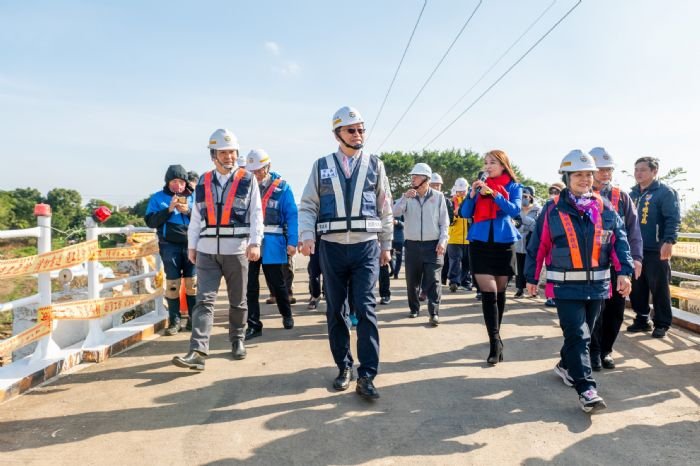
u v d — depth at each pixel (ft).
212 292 14.33
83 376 13.47
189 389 12.39
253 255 14.48
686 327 19.11
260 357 15.23
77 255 14.87
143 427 10.19
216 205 14.47
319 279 23.35
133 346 16.69
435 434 9.95
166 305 23.07
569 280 11.37
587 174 11.66
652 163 17.93
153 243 19.52
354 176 12.26
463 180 29.17
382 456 9.04
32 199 247.50
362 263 12.17
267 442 9.55
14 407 11.31
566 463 8.84
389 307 24.04
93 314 15.19
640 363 14.78
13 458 8.92
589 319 11.94
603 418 10.79
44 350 13.93
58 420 10.57
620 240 11.75
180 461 8.82
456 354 15.66
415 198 20.17
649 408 11.34
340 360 12.58
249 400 11.66
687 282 24.00
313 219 12.70
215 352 15.83
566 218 11.64
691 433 10.05
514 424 10.46
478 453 9.18
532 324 19.98
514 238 14.74
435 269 19.79
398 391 12.33
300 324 20.03
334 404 11.44
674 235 17.10
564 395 12.16
